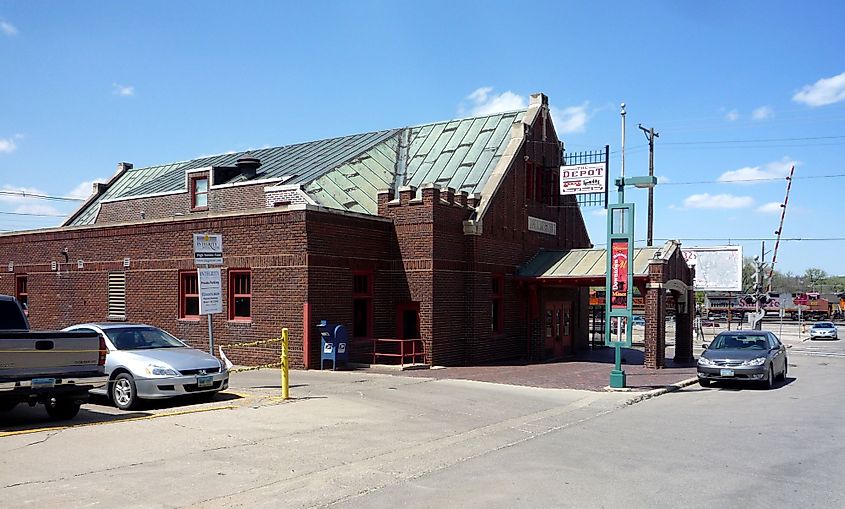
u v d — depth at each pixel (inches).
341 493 307.4
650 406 604.7
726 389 754.8
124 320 917.2
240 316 820.6
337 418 484.4
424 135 1186.0
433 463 368.5
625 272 710.5
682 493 312.2
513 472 349.7
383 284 873.5
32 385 418.0
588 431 471.5
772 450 410.6
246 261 807.1
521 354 1043.9
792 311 3499.0
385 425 469.4
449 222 893.2
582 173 973.2
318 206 774.5
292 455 374.9
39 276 1029.8
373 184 1028.5
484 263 945.5
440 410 538.6
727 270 2304.4
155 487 305.7
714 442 434.6
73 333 443.5
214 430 430.3
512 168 1023.6
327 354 767.1
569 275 996.6
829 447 421.1
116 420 455.8
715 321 3053.6
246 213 808.3
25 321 487.5
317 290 771.4
